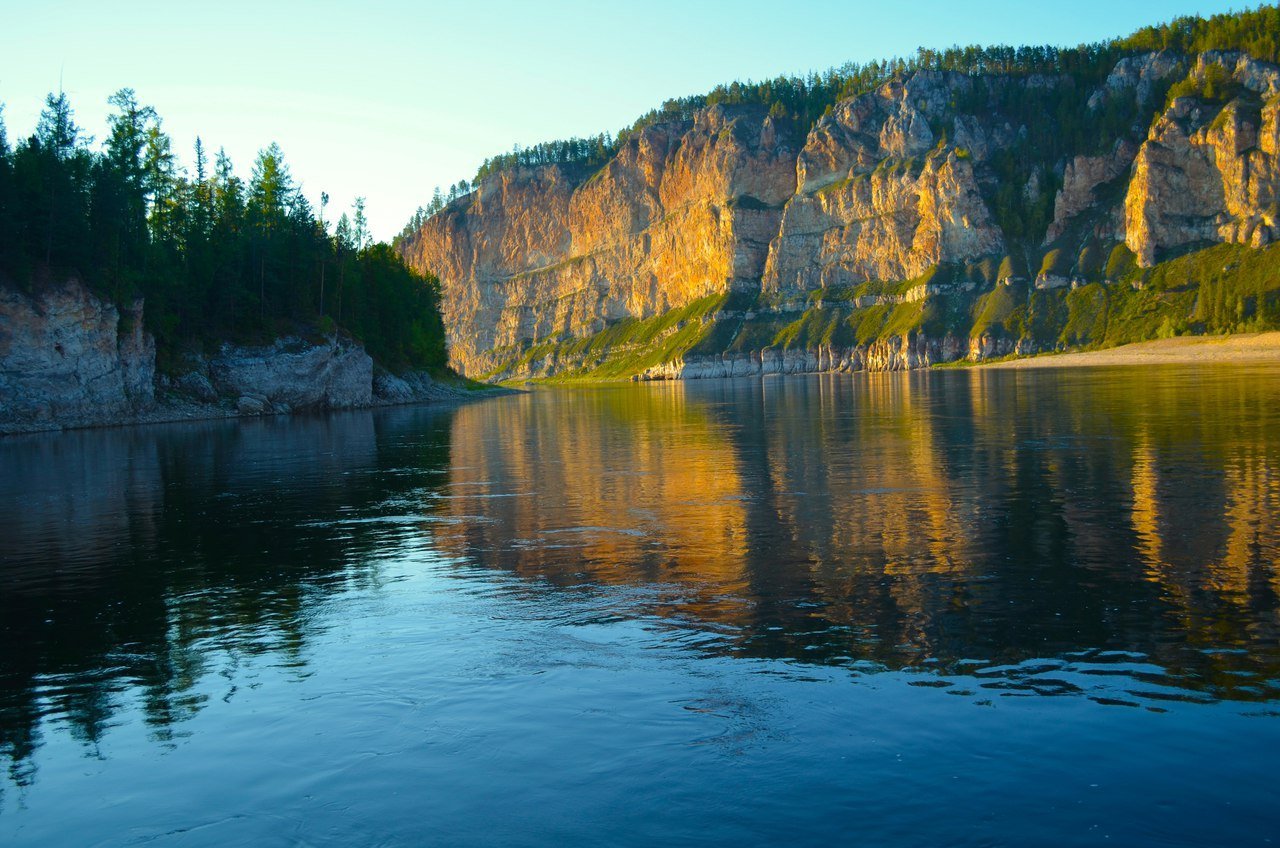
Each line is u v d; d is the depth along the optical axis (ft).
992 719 37.58
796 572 66.44
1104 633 48.80
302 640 54.39
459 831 30.37
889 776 32.94
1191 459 117.80
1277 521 77.00
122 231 310.24
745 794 31.99
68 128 316.40
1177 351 621.72
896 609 55.26
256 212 399.03
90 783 35.37
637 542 81.46
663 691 42.57
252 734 39.58
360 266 465.47
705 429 218.38
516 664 47.70
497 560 76.23
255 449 195.62
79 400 277.44
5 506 118.11
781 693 41.60
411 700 42.93
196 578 73.46
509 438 212.43
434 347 573.33
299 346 360.48
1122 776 32.30
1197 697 39.24
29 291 263.08
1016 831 28.94
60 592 69.87
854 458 139.44
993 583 60.49
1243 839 28.12
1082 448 136.46
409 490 124.26
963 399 291.38
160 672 49.19
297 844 30.12
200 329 343.67
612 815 30.96
